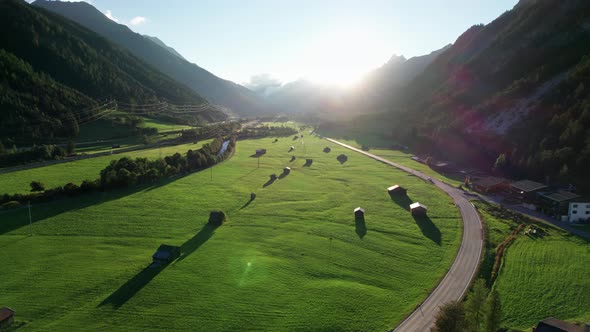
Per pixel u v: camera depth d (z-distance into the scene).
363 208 98.56
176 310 50.62
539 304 53.84
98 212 88.56
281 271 62.16
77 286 56.03
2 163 127.56
